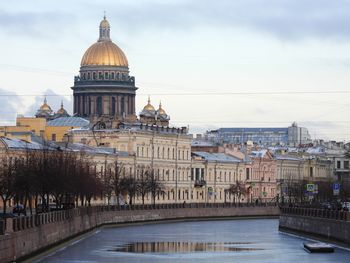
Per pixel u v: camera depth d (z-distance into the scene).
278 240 194.75
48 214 157.62
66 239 176.00
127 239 194.50
